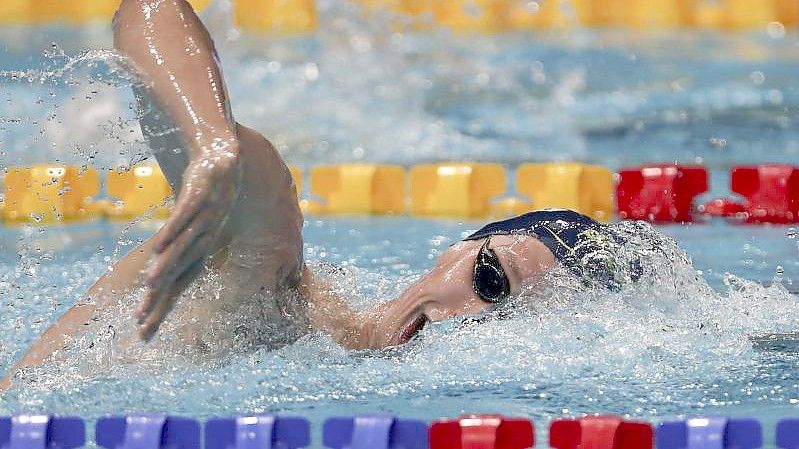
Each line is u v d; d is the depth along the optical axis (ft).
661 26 117.08
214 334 31.12
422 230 58.75
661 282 35.14
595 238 34.45
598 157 74.18
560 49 107.34
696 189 61.46
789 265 48.98
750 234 56.70
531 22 116.67
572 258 33.60
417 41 107.86
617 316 33.37
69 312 32.37
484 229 35.35
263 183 29.53
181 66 26.35
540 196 63.41
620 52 106.32
